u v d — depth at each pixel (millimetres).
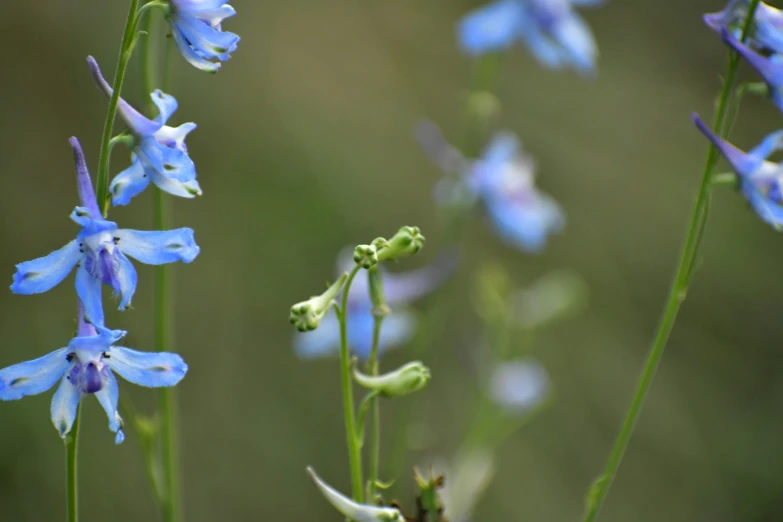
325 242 9023
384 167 9703
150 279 8156
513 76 10672
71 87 8914
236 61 9641
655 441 8742
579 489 8281
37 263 2271
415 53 10523
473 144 5660
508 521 7848
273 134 9414
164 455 3613
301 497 7648
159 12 3615
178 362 2361
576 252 9703
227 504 7520
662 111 10727
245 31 9859
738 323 9641
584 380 8883
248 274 8633
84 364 2293
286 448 7855
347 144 9656
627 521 8242
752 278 9836
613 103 10641
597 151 10375
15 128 8625
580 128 10477
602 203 10102
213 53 2564
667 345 9391
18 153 8547
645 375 3158
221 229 8789
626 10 11211
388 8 10656
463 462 5375
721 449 8812
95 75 2410
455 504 5160
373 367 2920
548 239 9641
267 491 7617
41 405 7383
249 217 8914
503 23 5543
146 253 2328
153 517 7320
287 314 8531
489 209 5551
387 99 10133
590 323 9266
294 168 9289
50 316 8000
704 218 3064
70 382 2336
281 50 9945
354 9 10562
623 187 10195
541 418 8555
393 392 2793
